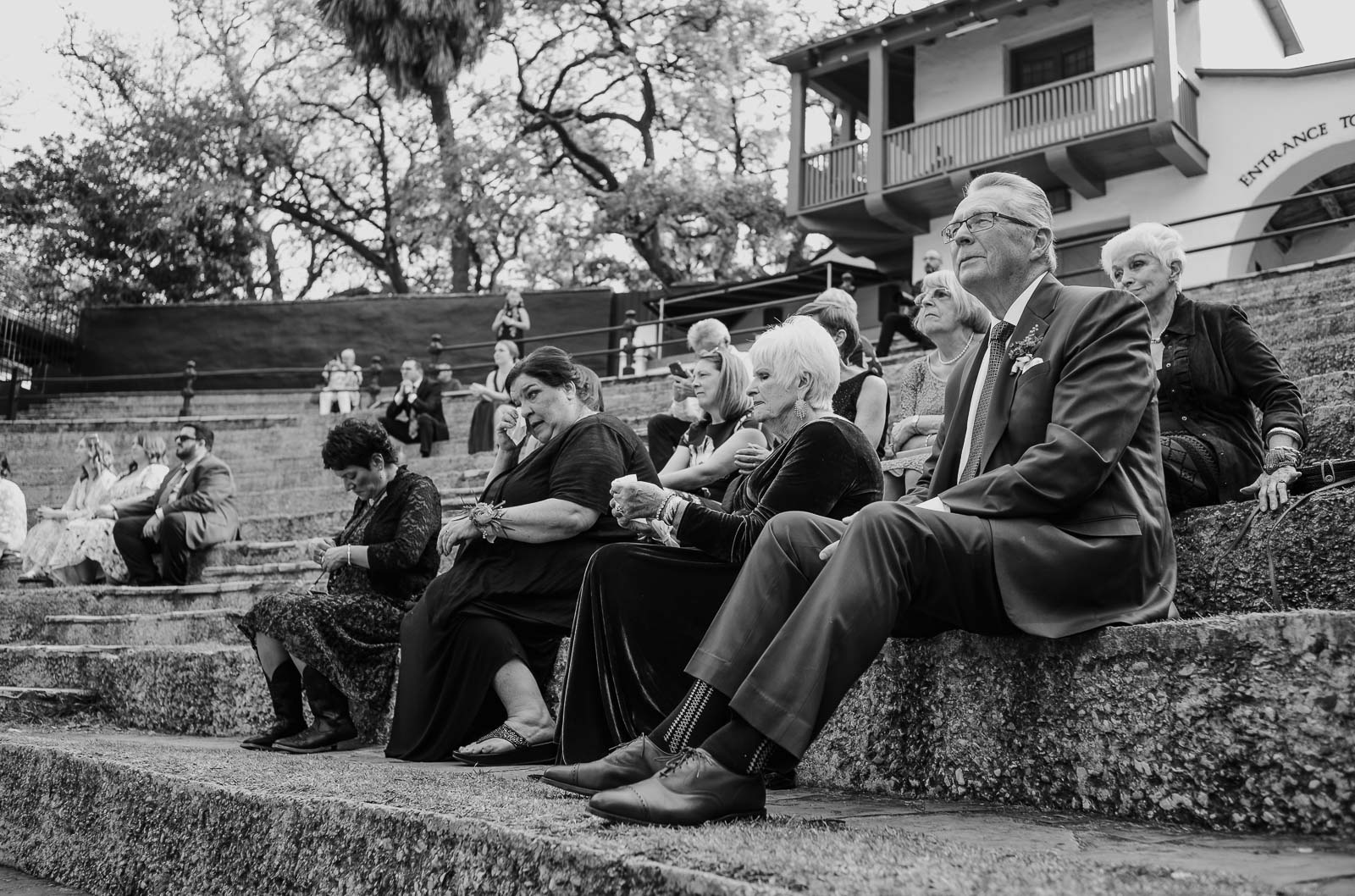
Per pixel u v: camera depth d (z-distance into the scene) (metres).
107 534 9.21
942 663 2.82
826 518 2.60
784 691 2.24
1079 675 2.51
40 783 3.80
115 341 22.78
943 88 22.03
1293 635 2.16
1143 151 19.28
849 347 5.84
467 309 22.48
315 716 4.75
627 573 3.42
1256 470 3.86
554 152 31.02
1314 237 21.41
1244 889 1.53
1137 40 19.84
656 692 3.31
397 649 4.89
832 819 2.27
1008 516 2.58
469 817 2.16
